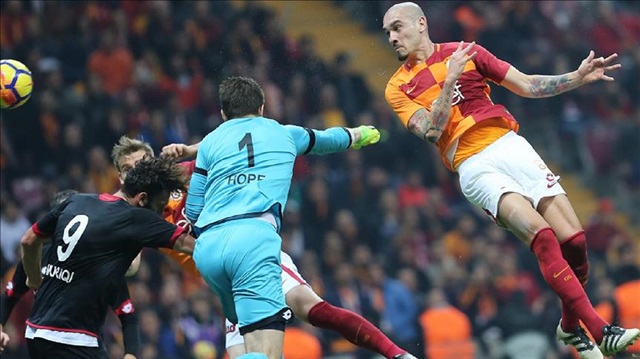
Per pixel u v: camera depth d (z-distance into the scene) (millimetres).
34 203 37344
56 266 17453
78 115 39688
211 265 16297
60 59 42156
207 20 45469
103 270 17328
